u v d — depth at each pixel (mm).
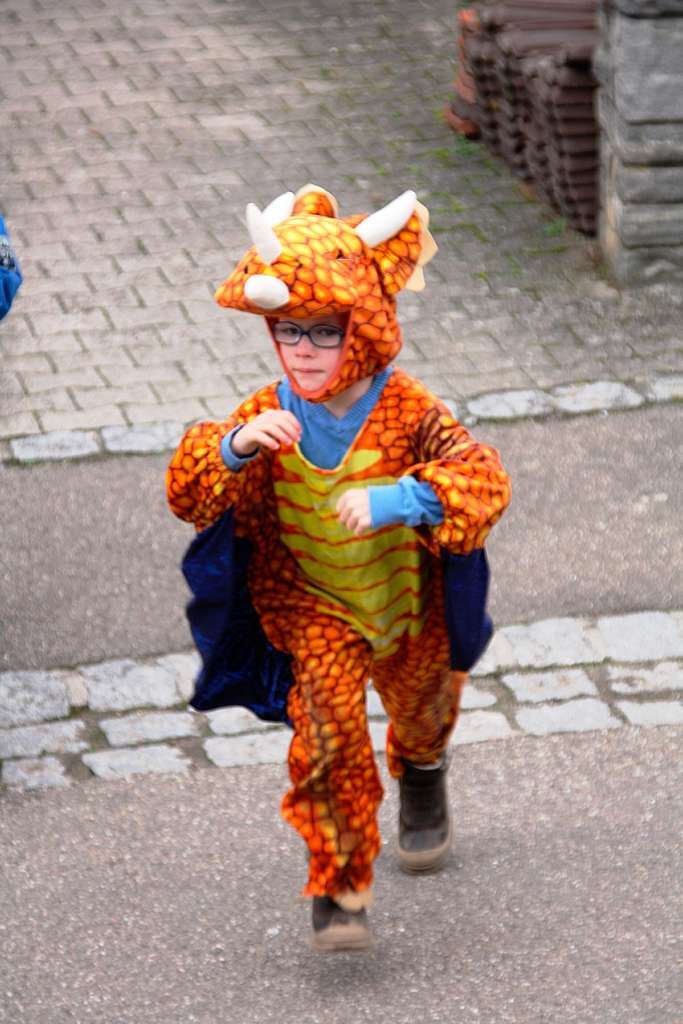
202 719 17422
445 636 13141
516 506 21375
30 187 31281
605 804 15711
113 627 19125
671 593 19484
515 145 30859
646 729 16969
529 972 13273
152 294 27391
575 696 17594
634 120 26172
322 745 12438
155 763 16625
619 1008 12789
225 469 12031
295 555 12789
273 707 13359
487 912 14086
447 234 29406
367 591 12555
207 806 15883
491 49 30766
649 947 13547
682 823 15359
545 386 24422
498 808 15703
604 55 26922
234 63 36906
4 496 21797
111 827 15578
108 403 24062
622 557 20219
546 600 19375
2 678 18156
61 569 20250
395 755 14250
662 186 26688
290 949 13742
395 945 13703
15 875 14875
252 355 25531
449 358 25312
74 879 14805
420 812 14453
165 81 35969
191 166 32094
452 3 40219
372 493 11742
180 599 19656
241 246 28984
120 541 20844
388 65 36781
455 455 11945
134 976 13461
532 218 29906
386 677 13430
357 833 12633
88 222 29906
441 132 33562
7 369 25062
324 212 12852
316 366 11891
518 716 17266
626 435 23078
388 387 12359
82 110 34562
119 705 17688
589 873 14602
